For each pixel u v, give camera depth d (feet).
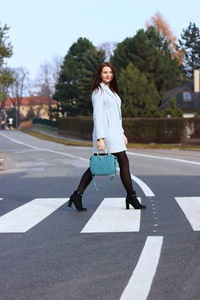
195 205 27.48
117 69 243.60
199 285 13.61
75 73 271.49
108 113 24.79
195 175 46.62
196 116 158.40
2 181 45.44
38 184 41.65
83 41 287.69
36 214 25.40
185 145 129.90
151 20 303.89
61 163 70.85
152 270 15.05
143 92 179.22
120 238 19.42
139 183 39.75
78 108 238.68
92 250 17.70
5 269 15.65
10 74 102.32
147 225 21.83
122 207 26.96
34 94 431.02
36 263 16.21
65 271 15.24
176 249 17.52
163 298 12.64
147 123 149.28
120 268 15.37
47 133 262.26
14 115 420.77
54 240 19.39
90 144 146.61
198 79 225.76
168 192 33.65
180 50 308.60
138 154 92.02
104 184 39.55
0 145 152.66
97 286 13.73
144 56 241.96
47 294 13.20
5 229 21.66
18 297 13.04
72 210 26.53
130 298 12.69
